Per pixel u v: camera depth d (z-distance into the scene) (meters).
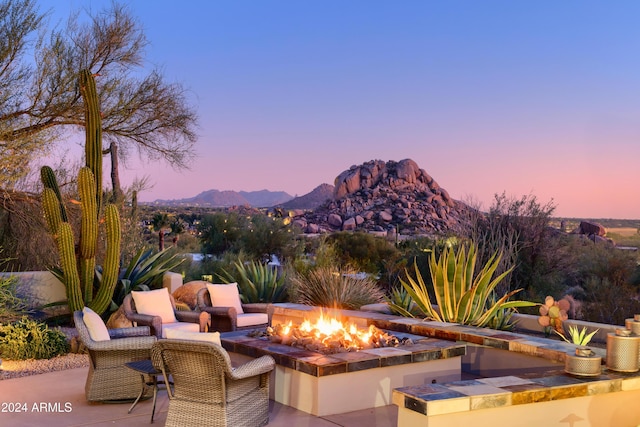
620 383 5.32
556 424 5.09
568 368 5.48
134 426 5.70
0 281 10.32
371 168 93.44
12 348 8.60
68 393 6.84
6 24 11.61
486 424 4.75
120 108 14.20
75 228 13.78
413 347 6.77
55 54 12.47
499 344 6.94
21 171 11.73
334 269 12.66
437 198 84.69
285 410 6.23
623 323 12.43
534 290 14.48
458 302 8.56
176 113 15.18
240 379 5.26
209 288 10.28
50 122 13.12
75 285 10.61
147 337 6.48
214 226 27.23
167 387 5.37
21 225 13.70
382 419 5.92
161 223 27.41
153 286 13.52
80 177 10.55
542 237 15.10
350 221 73.44
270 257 26.14
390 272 18.38
